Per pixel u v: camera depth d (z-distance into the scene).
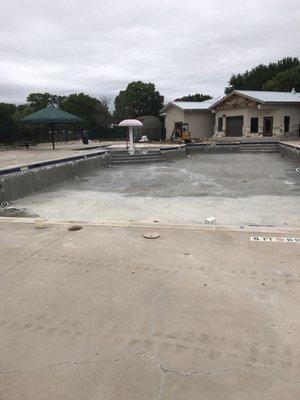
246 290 3.76
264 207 9.20
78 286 3.92
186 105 38.22
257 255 4.69
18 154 20.52
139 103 61.66
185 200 10.22
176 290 3.79
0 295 3.76
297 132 32.03
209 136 38.19
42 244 5.29
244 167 17.78
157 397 2.34
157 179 14.38
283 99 31.42
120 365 2.66
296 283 3.90
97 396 2.36
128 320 3.24
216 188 12.11
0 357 2.77
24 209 9.51
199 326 3.13
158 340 2.95
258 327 3.10
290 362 2.66
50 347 2.88
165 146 24.19
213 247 5.00
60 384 2.47
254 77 54.97
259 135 32.16
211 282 3.95
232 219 8.06
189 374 2.55
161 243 5.20
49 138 39.06
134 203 9.91
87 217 8.47
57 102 53.66
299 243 5.10
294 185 12.41
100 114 55.44
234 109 33.59
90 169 17.41
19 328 3.15
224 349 2.82
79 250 5.00
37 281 4.07
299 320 3.20
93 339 2.98
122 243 5.24
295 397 2.33
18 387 2.45
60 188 12.76
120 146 26.64
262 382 2.46
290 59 55.78
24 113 40.50
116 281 4.02
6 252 5.01
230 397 2.33
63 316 3.33
